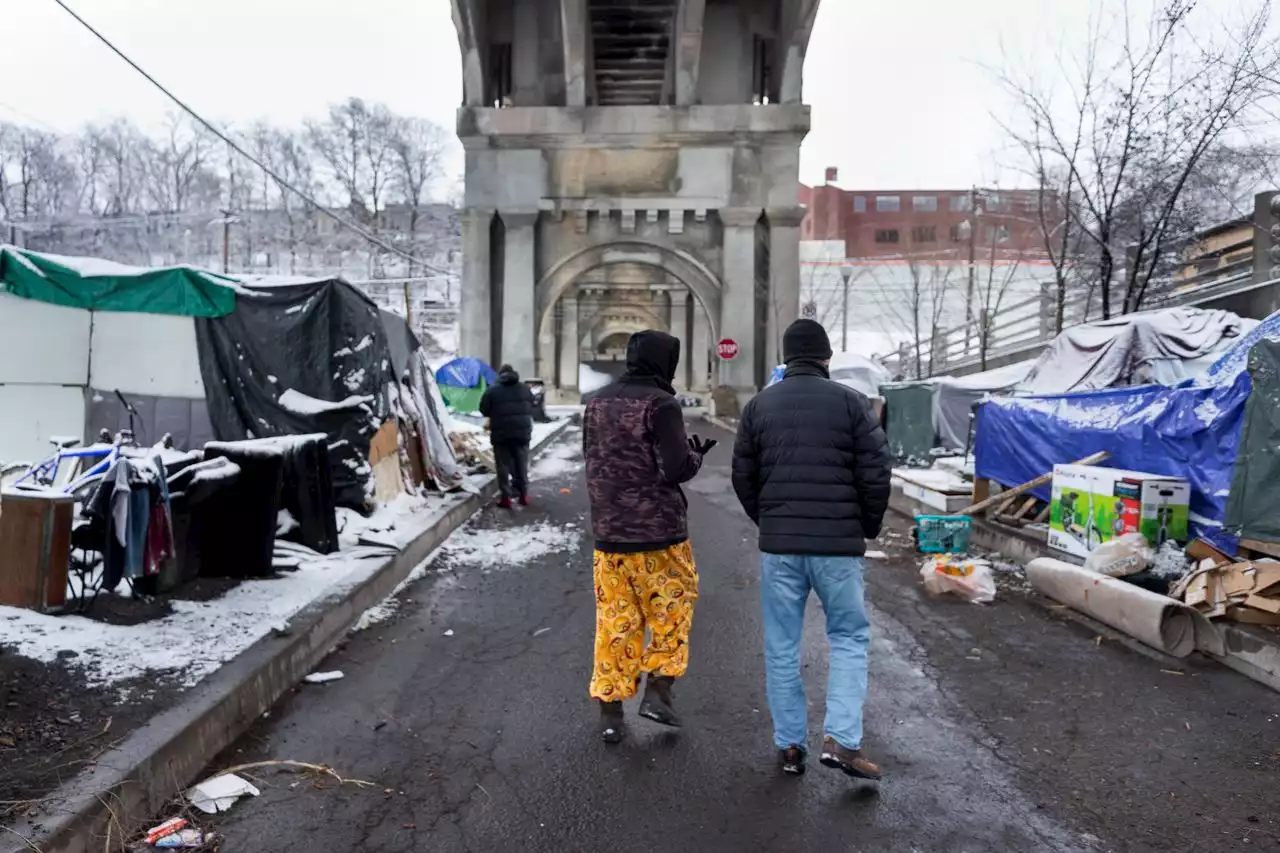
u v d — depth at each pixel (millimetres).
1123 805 3273
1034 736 3930
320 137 82812
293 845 2941
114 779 2914
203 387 8891
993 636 5512
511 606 6203
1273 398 5051
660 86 34688
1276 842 3000
